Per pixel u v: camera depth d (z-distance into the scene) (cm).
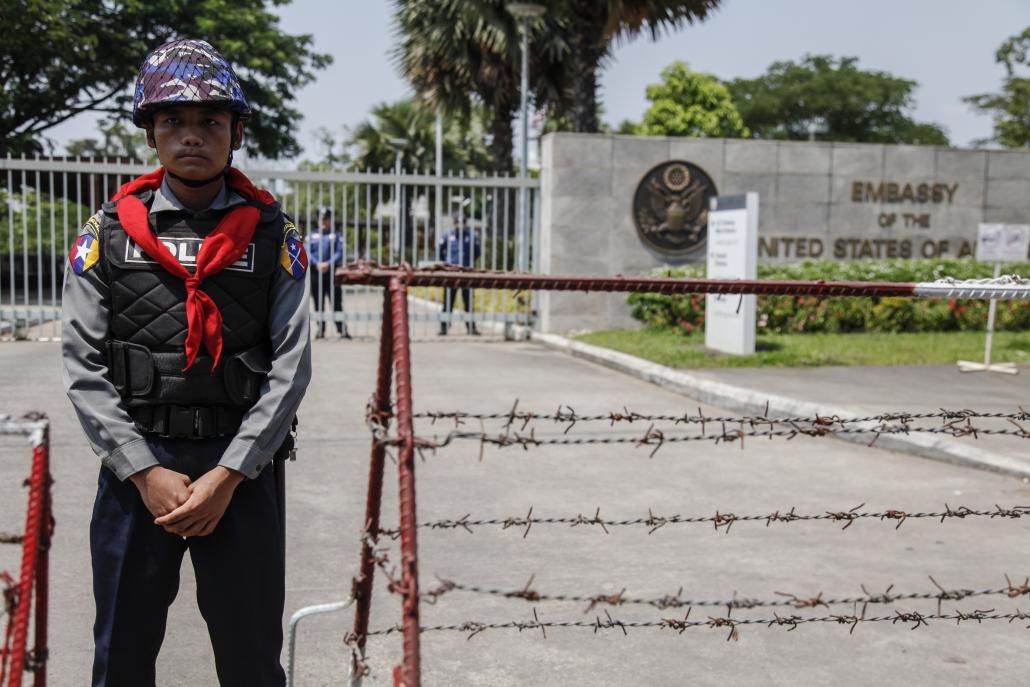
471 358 1202
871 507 584
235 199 242
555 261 1454
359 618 257
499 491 607
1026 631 404
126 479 228
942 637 398
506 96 2564
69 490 573
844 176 1528
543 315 1443
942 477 655
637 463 688
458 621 402
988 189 1566
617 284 229
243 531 239
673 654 376
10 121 2434
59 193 2673
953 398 895
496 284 222
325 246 1474
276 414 235
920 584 454
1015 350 1195
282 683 255
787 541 514
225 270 236
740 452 725
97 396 229
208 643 376
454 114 2714
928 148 1545
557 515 558
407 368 202
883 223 1545
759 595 438
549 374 1083
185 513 224
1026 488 628
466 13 2353
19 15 2116
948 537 525
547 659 369
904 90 6806
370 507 243
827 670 365
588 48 1820
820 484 637
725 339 1168
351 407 857
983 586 453
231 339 238
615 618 408
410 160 3725
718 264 1227
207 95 231
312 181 1395
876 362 1106
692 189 1481
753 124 6888
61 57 2283
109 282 235
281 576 249
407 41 2531
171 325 234
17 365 1049
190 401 235
